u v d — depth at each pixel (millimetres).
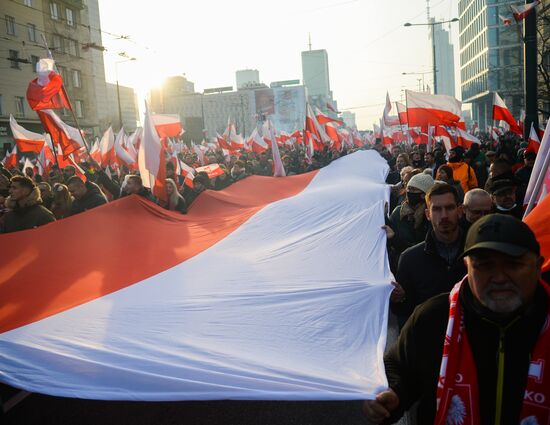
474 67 95688
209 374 2631
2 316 3611
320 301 3486
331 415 4125
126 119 132750
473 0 94562
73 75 51906
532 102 11914
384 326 3109
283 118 172000
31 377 2877
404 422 3816
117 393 2686
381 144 25453
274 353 2855
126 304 3750
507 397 1752
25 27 44188
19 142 15492
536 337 1736
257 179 9383
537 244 1716
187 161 20766
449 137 13172
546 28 33625
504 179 5168
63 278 4383
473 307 1801
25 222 6281
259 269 4324
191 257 5016
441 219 3416
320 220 5898
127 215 6102
